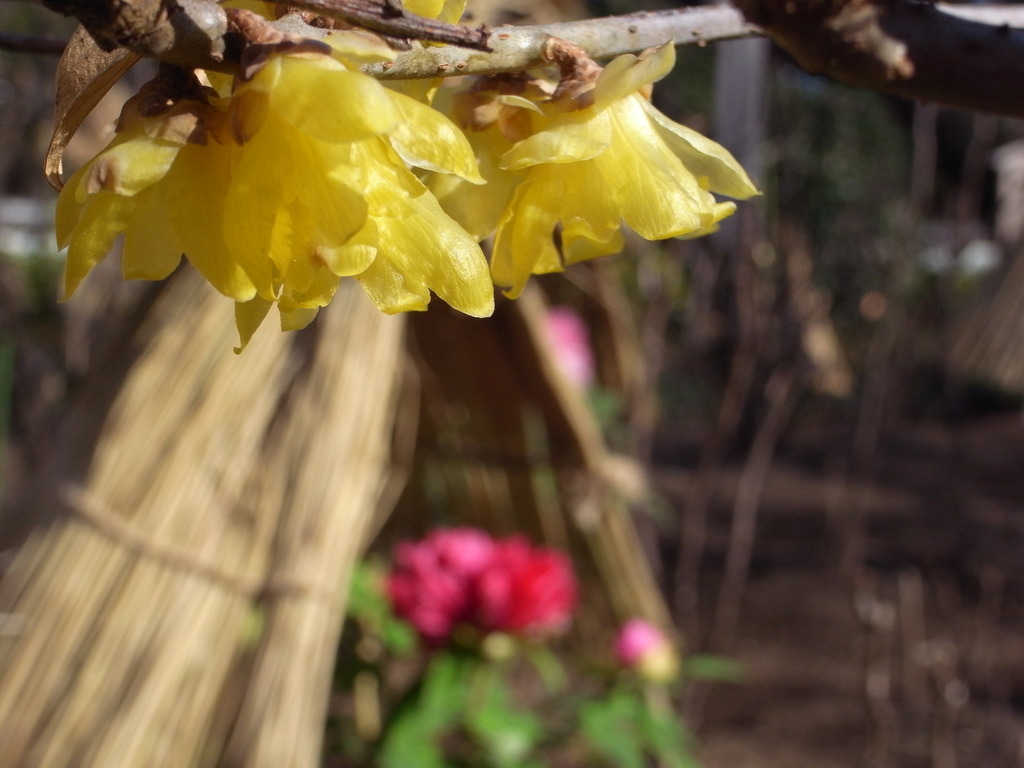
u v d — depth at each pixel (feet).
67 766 0.93
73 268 0.41
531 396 1.61
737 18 0.52
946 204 2.85
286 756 1.00
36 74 2.30
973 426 4.59
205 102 0.41
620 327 2.06
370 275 0.42
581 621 1.82
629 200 0.46
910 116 2.98
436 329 1.52
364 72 0.42
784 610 2.59
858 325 3.41
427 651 1.42
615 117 0.47
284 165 0.40
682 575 2.13
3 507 1.33
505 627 1.38
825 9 0.52
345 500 1.06
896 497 3.44
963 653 2.29
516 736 1.46
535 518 1.76
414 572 1.42
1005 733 2.09
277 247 0.40
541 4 1.28
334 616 1.06
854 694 2.23
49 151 0.42
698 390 4.30
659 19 0.49
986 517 3.24
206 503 1.02
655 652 1.57
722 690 2.26
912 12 0.53
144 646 0.97
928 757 1.99
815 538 3.10
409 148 0.41
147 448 1.01
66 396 2.00
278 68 0.39
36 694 0.94
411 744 1.37
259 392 1.06
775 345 2.27
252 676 1.00
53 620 0.96
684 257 2.31
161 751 0.97
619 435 2.20
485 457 1.70
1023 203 3.00
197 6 0.39
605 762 1.64
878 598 2.62
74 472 1.02
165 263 0.42
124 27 0.38
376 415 1.10
